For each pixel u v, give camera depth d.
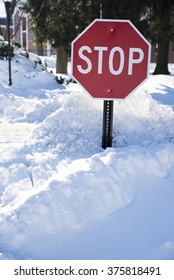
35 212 2.75
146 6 12.62
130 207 3.01
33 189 3.28
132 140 4.44
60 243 2.58
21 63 14.53
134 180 3.26
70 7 13.41
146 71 3.51
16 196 3.26
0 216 2.75
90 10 12.71
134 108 4.99
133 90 3.55
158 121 4.91
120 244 2.57
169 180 3.32
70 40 13.86
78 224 2.77
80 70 3.53
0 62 13.66
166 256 2.40
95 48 3.48
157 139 4.57
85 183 3.04
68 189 2.95
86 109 4.88
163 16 12.98
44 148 4.42
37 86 12.53
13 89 10.89
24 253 2.46
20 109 7.38
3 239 2.58
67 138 4.57
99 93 3.58
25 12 17.53
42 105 7.05
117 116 4.76
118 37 3.46
